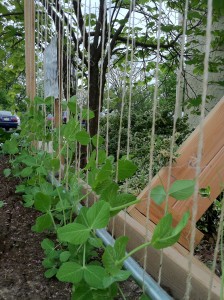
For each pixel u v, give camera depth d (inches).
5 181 91.4
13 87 193.3
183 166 45.1
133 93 132.0
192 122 123.0
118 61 131.6
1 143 137.1
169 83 156.3
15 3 159.3
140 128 102.7
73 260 40.2
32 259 48.3
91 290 31.7
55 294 39.7
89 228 31.4
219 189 44.4
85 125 77.5
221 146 44.6
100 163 45.1
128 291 38.7
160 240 24.9
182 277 36.4
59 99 77.7
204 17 101.6
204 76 23.7
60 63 78.5
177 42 136.3
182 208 44.9
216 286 33.3
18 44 189.5
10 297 38.9
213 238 65.0
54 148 72.4
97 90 108.0
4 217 65.1
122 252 29.4
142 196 47.1
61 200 48.1
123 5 120.0
